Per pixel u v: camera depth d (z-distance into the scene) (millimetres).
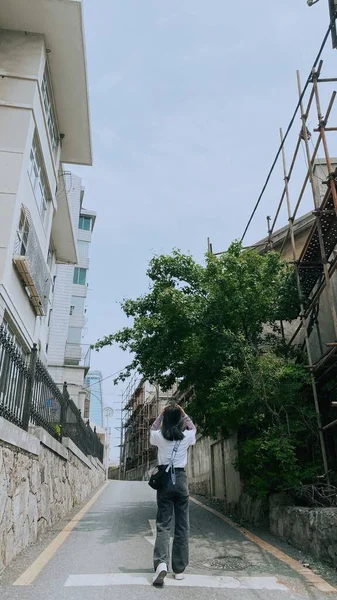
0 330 5684
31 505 6621
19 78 10305
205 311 9211
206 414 10383
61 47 11094
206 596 4344
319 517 6027
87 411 31719
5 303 8789
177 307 9148
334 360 8180
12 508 5574
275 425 8445
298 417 8703
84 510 10781
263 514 8711
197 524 9016
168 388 10758
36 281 10398
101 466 23281
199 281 10000
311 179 9141
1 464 5148
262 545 6914
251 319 9523
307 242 9555
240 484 10938
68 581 4652
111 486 20328
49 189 12281
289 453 7816
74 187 27703
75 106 12578
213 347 9086
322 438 8180
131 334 10484
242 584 4816
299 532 6648
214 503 13758
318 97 8727
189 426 5227
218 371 9508
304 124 9586
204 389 9984
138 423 44375
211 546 6785
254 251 9922
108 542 6672
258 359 8508
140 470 42125
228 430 10953
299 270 10008
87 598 4145
